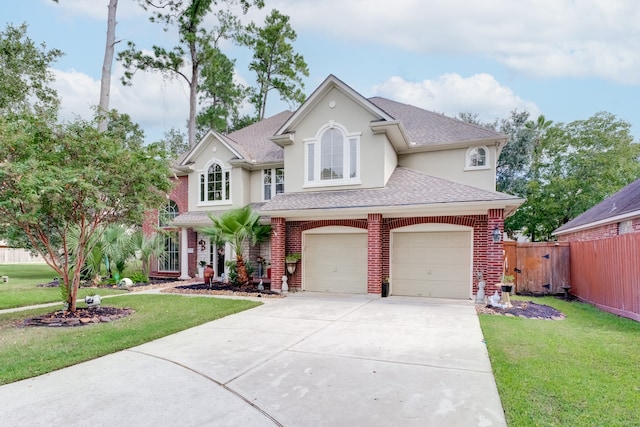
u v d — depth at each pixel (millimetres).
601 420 4129
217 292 14359
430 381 5340
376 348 6988
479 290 12156
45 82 21984
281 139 15617
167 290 15156
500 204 11625
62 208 9062
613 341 7352
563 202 27172
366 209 12984
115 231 16484
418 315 10047
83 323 9016
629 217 12164
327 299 12914
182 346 7172
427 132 17172
